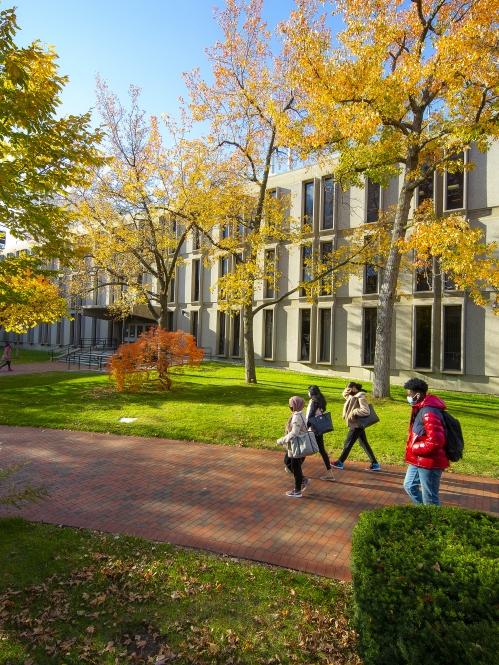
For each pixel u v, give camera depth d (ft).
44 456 31.04
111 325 133.28
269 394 55.06
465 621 8.50
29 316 35.78
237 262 65.05
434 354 67.26
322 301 81.41
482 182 62.90
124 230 66.64
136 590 14.39
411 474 18.39
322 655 11.60
